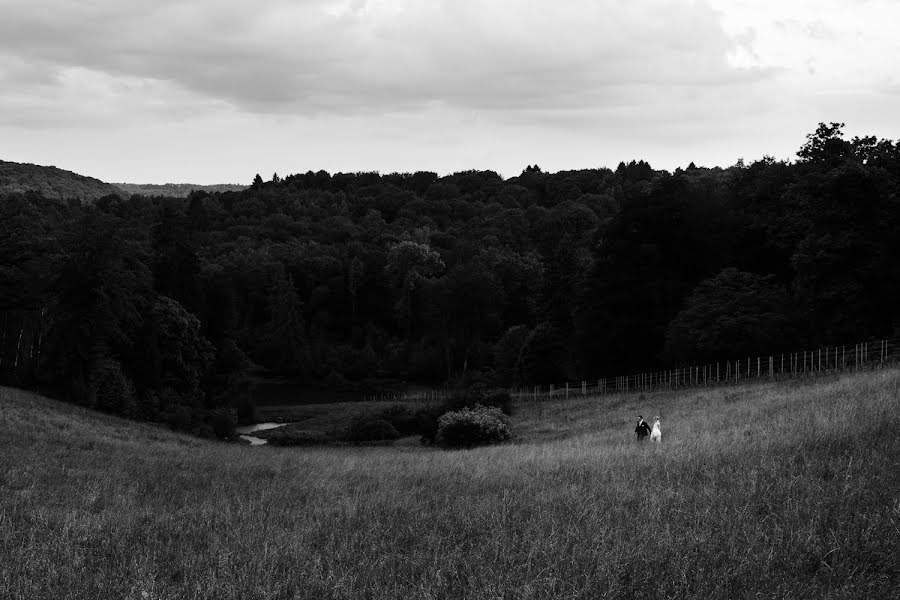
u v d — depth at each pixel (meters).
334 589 8.16
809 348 52.94
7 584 8.54
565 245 92.50
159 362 66.50
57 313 56.78
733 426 23.16
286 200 199.88
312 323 129.00
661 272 68.69
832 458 12.91
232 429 64.75
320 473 21.78
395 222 183.62
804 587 7.34
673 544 8.73
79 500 15.49
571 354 80.44
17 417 33.50
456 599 7.70
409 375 119.62
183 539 11.53
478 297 116.75
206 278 113.31
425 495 15.50
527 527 10.48
